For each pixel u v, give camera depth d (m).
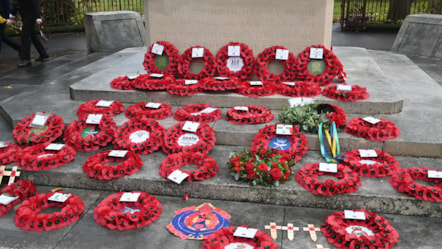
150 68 6.50
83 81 6.46
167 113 5.42
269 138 4.71
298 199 4.09
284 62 6.19
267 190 4.11
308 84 5.76
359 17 13.80
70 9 14.63
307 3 5.94
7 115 5.67
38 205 4.09
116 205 4.05
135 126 4.98
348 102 5.34
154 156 4.75
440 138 4.63
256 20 6.15
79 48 11.63
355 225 3.71
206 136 4.77
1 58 10.21
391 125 4.77
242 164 4.24
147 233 3.75
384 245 3.45
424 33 10.20
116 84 6.02
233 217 3.96
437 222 3.85
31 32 9.31
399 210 3.96
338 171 4.27
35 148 4.72
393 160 4.37
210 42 6.40
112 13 11.20
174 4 6.29
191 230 3.75
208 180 4.24
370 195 3.95
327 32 6.23
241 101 5.64
